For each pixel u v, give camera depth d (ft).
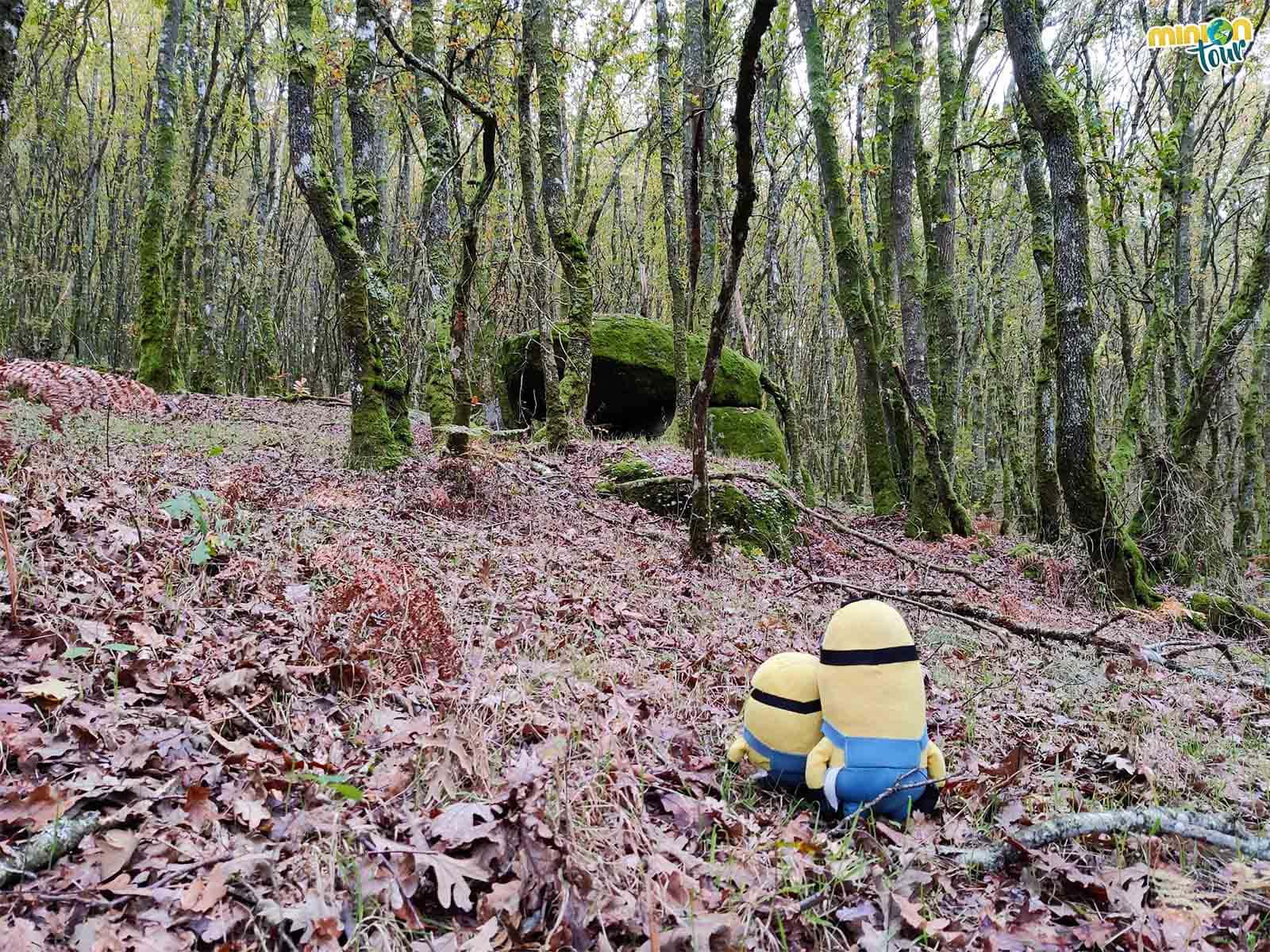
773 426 49.26
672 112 48.32
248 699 9.88
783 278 77.77
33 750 7.70
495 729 9.53
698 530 23.90
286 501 19.56
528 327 50.26
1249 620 27.14
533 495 27.50
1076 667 17.49
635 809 8.44
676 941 6.63
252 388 73.36
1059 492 39.65
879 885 7.95
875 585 25.18
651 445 41.34
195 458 23.41
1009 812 9.89
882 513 47.21
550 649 13.58
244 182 80.79
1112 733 13.32
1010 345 66.54
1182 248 47.91
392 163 83.10
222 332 70.03
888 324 50.72
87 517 14.46
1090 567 28.09
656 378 49.29
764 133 51.42
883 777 9.07
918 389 43.75
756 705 10.06
